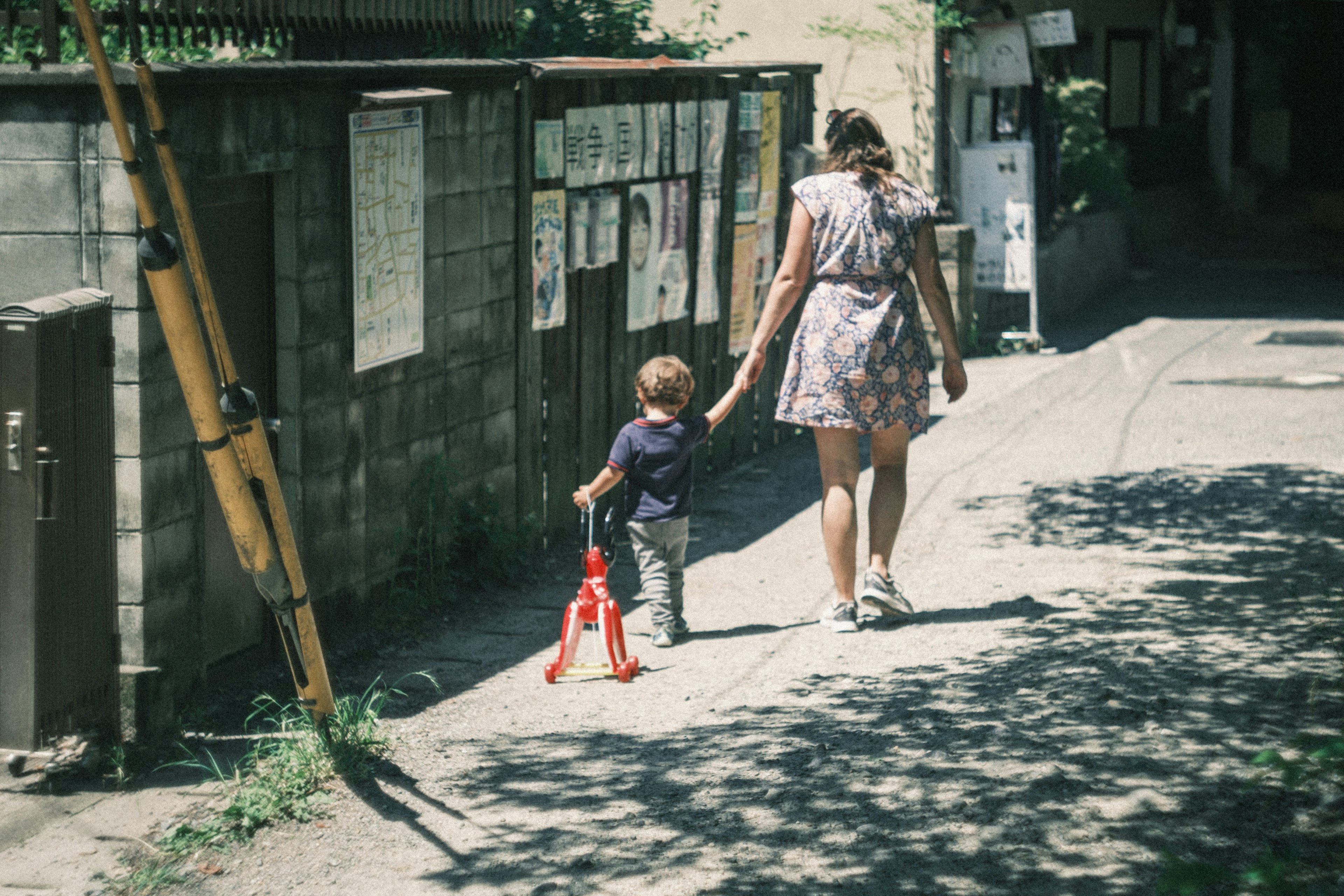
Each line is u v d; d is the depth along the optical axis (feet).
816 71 36.65
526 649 20.16
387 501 20.95
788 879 12.09
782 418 19.88
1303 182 93.20
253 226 18.11
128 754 15.96
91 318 15.35
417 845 13.37
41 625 14.88
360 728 15.83
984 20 54.08
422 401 21.67
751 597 22.62
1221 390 40.29
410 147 20.58
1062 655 17.51
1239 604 19.47
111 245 15.78
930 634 19.35
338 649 19.70
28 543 14.70
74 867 13.34
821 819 13.21
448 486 22.36
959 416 37.68
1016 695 16.19
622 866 12.57
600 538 19.81
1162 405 38.06
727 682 18.02
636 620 21.65
